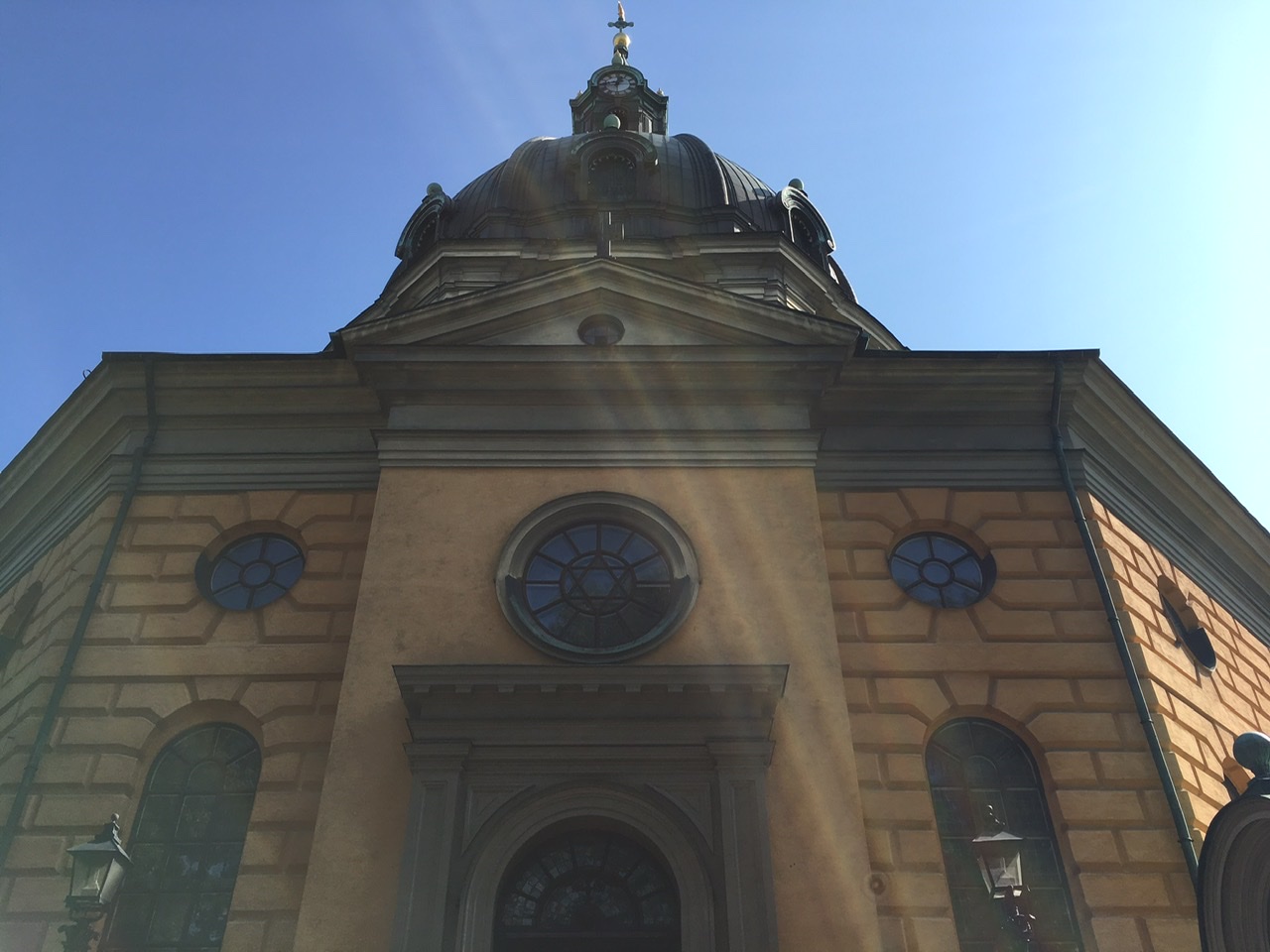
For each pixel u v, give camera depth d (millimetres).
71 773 14047
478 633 14148
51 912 12992
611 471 15633
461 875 12219
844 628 15070
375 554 14812
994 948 12852
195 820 13945
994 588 15594
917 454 16859
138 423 17594
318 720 14336
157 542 16188
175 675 14820
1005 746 14398
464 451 15805
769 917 11875
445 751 12914
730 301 16906
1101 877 13141
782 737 13367
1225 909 11281
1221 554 19281
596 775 12906
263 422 17438
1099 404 17516
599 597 14664
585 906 12555
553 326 17109
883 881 12914
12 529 19219
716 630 14172
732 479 15539
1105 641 15141
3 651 16750
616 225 24406
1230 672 17234
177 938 13078
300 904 12852
